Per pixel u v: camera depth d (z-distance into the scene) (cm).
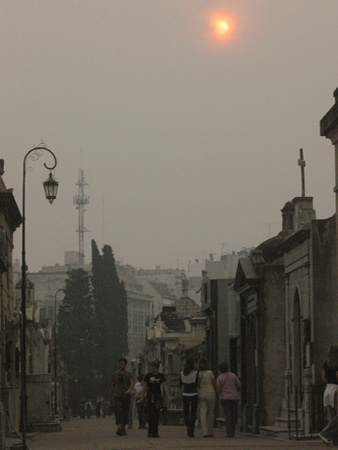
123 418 5531
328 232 5225
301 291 5550
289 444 4053
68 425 9438
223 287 8269
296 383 5762
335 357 3828
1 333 6850
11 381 7344
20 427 7138
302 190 5722
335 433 3878
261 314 6175
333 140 4466
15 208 7869
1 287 6944
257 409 6066
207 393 5009
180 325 17525
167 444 4206
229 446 3966
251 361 6581
